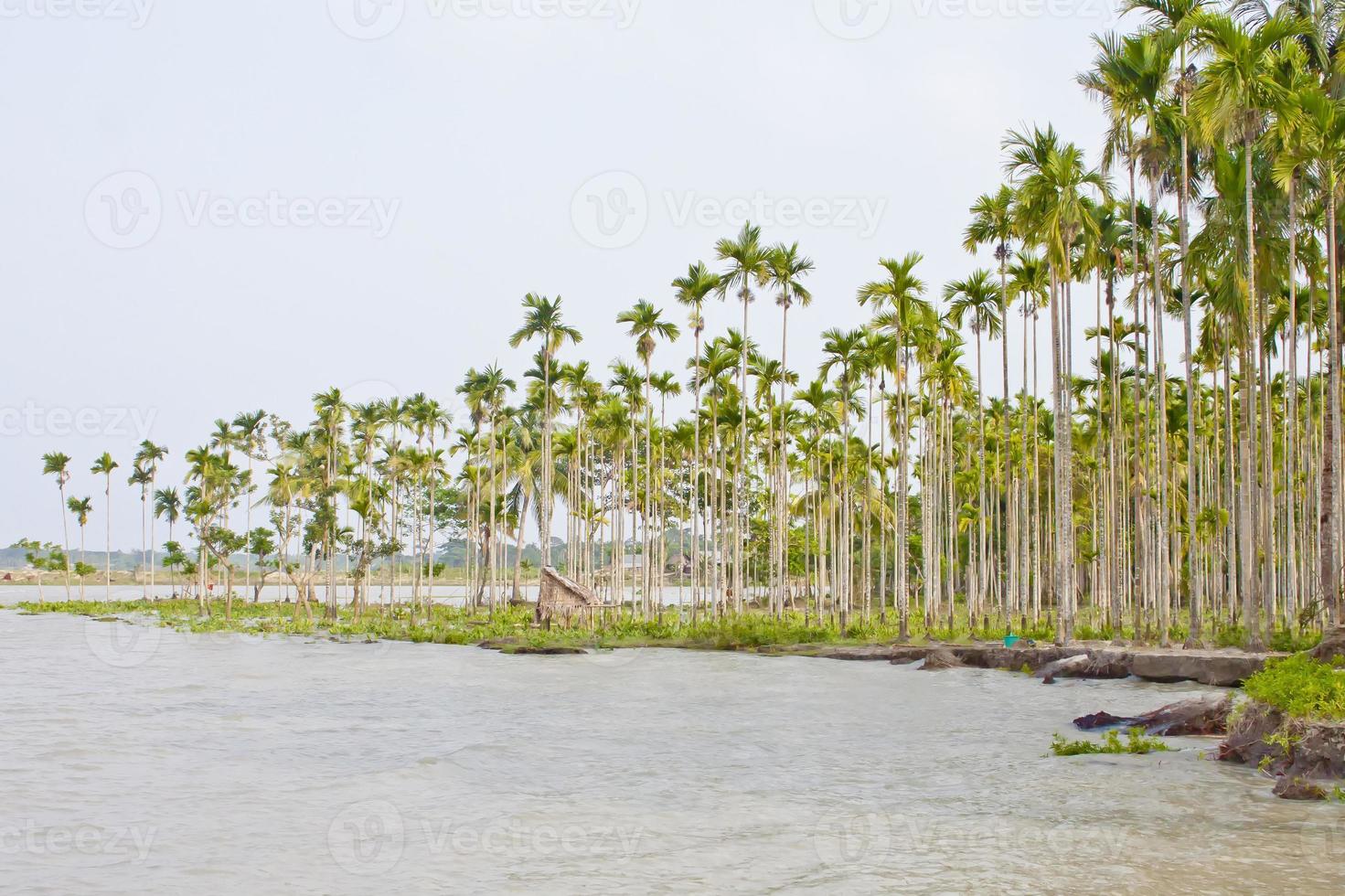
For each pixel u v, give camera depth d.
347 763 18.66
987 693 30.30
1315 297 41.25
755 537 97.06
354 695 29.75
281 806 15.13
